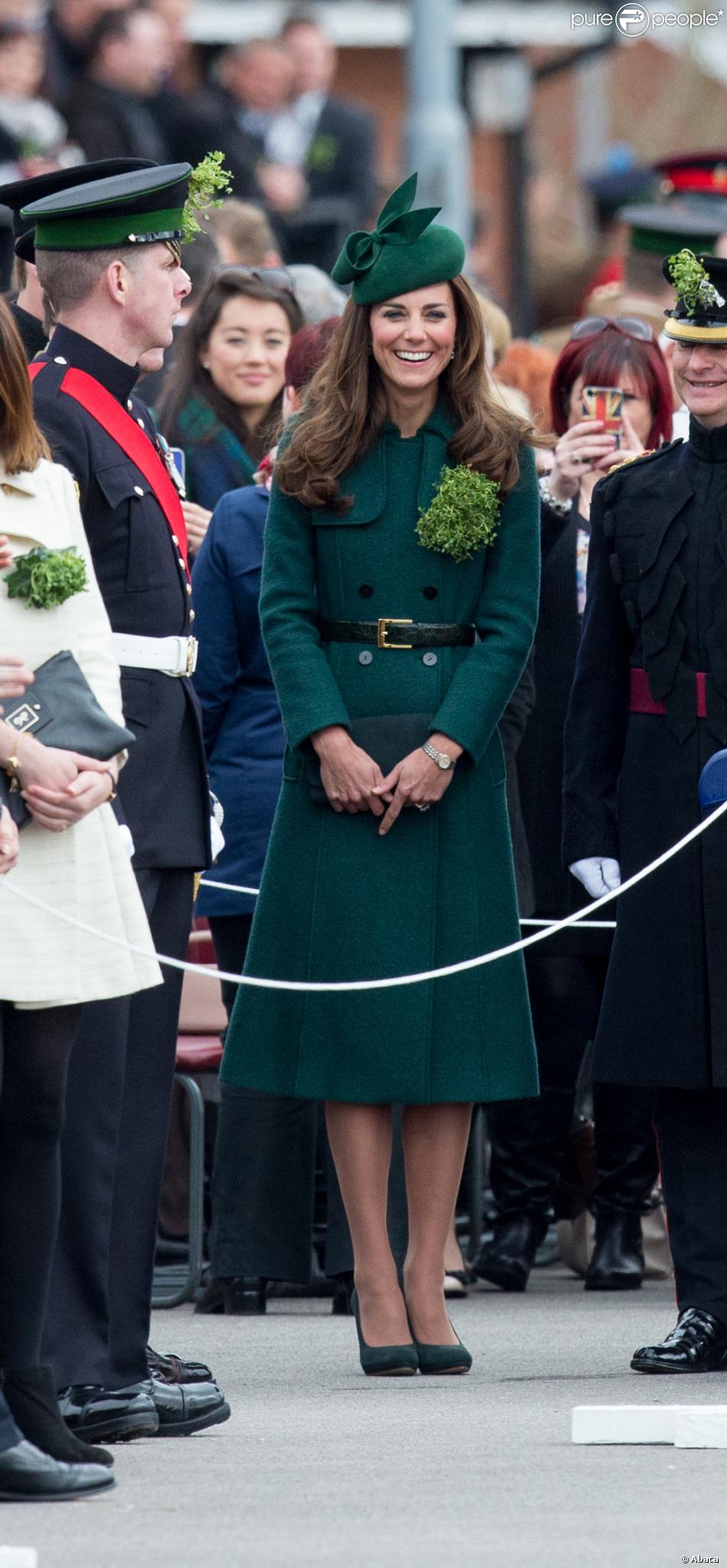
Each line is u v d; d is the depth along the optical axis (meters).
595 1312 27.80
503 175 60.84
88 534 19.91
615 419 28.27
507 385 34.47
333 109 56.72
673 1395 21.77
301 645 22.47
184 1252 32.22
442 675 22.45
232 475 29.98
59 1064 17.70
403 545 22.47
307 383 25.17
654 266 36.19
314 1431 20.20
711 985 23.00
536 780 29.39
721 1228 23.25
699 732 23.25
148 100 51.19
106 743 17.50
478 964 21.52
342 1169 22.97
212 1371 23.44
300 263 48.91
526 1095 22.62
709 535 23.27
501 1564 15.52
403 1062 22.31
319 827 22.53
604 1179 30.05
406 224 22.33
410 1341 23.17
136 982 17.75
